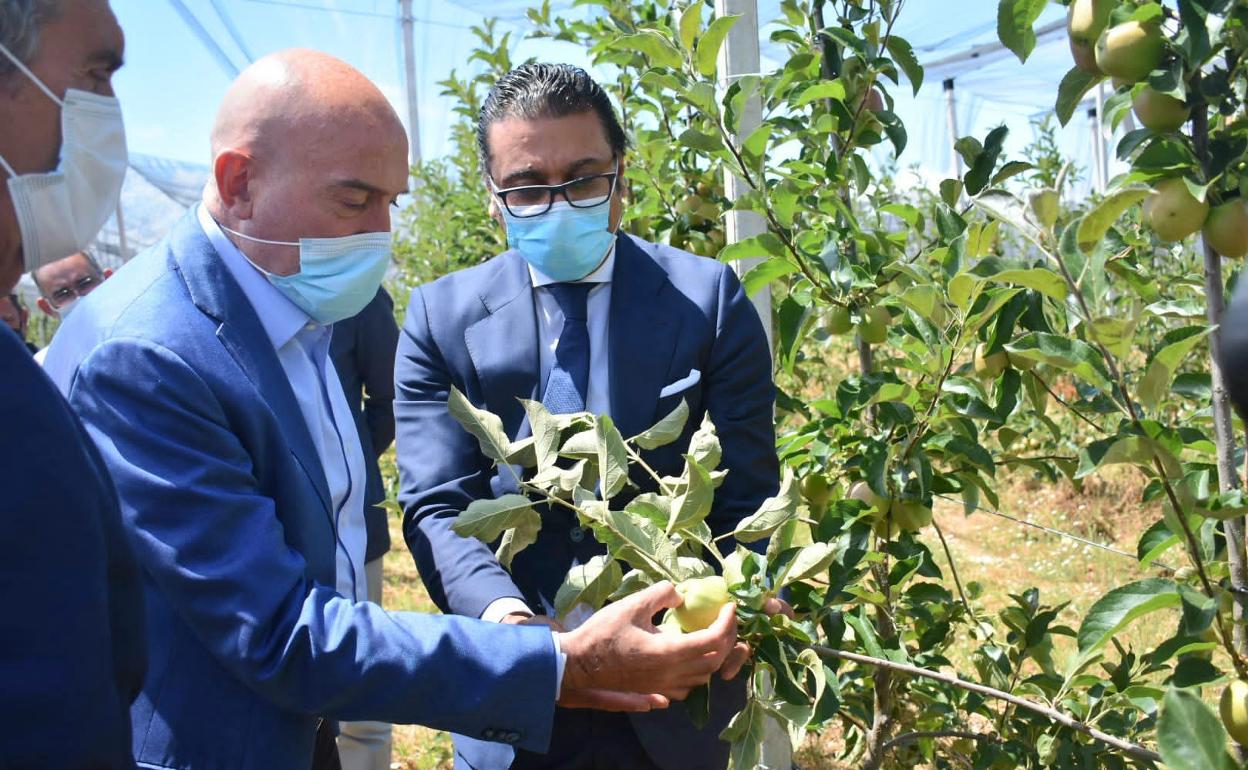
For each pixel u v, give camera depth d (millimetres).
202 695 1428
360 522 1749
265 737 1443
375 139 1515
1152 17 1325
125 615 1016
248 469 1429
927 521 2180
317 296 1562
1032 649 2238
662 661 1472
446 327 2031
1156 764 1527
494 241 5438
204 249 1507
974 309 1791
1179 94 1306
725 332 1988
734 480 1973
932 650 2396
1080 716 2062
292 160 1490
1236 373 809
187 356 1401
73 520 895
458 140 5887
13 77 1054
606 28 3457
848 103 2373
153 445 1352
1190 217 1363
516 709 1439
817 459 2256
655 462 1938
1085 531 6375
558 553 1978
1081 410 1899
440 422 2018
